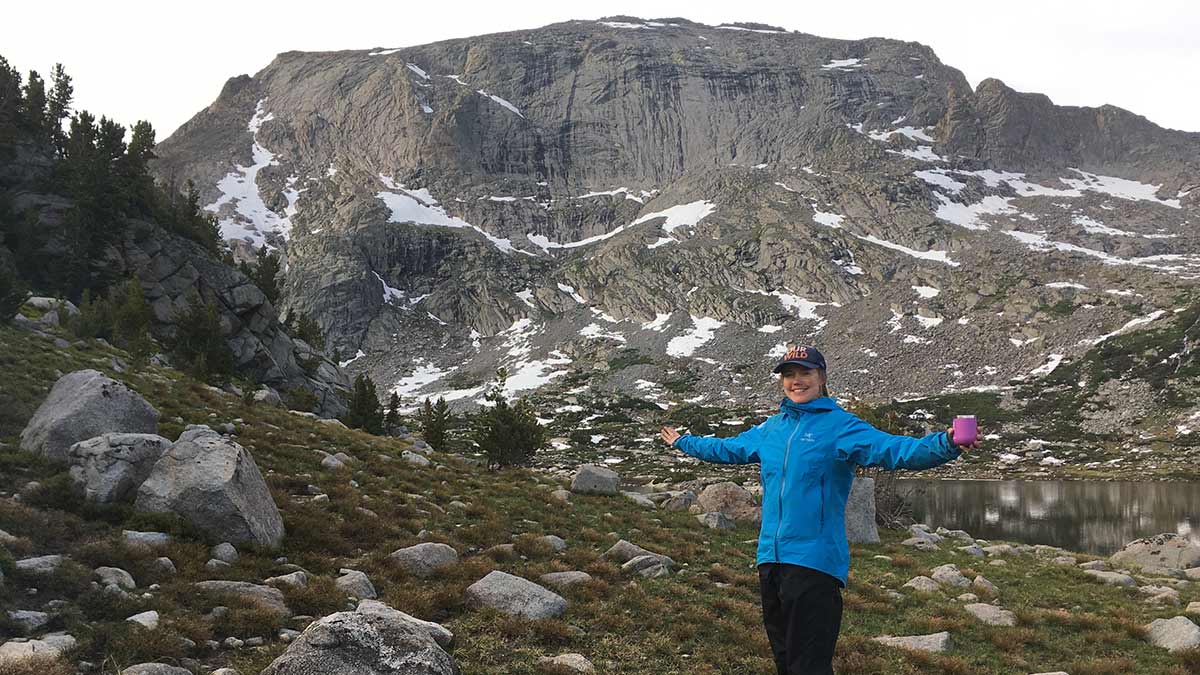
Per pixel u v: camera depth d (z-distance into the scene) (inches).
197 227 2935.5
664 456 4815.5
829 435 249.4
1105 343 6850.4
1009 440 5324.8
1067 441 5246.1
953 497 3208.7
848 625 577.6
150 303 2305.6
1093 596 814.5
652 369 7829.7
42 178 2417.6
